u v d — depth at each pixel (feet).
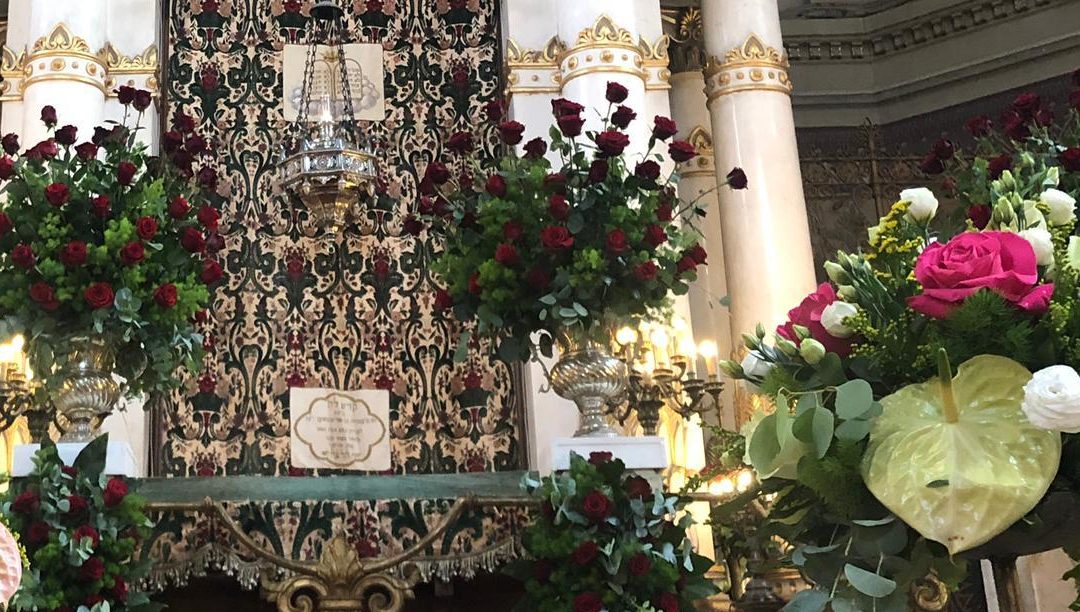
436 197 17.99
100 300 15.31
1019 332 7.27
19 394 17.99
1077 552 8.00
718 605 21.88
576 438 16.97
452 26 26.22
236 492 17.69
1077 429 6.70
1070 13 39.88
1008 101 40.42
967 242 7.48
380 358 23.68
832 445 7.43
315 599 17.39
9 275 15.67
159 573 16.93
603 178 17.13
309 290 23.86
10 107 25.35
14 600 13.43
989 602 21.75
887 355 7.80
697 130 34.37
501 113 18.33
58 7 23.90
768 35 28.96
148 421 22.41
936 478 6.91
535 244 17.16
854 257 8.14
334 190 23.07
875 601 6.98
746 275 27.37
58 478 14.49
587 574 15.58
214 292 23.49
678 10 35.45
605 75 24.84
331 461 21.99
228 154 24.57
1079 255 7.64
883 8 42.47
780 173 27.94
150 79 24.50
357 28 25.82
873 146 41.73
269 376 23.26
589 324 16.98
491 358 23.91
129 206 16.22
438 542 17.95
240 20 25.54
